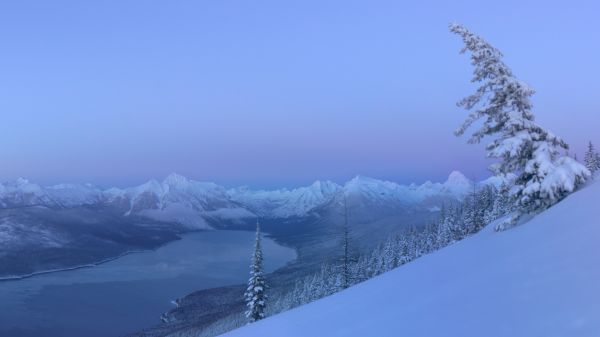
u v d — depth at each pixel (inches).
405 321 394.3
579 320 243.3
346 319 508.7
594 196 558.6
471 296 384.2
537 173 699.4
